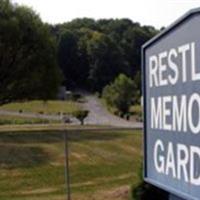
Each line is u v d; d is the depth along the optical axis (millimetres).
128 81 100812
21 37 59500
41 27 61531
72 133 43656
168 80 4879
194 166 4426
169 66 4852
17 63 60562
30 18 61312
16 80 61156
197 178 4375
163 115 5008
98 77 138875
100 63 137000
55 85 62250
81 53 141875
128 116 88875
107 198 21641
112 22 139125
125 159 33750
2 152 33625
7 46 59281
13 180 27016
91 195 22828
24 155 33062
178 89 4684
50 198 22812
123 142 39312
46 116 88375
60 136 41875
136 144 39000
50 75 61719
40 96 62312
